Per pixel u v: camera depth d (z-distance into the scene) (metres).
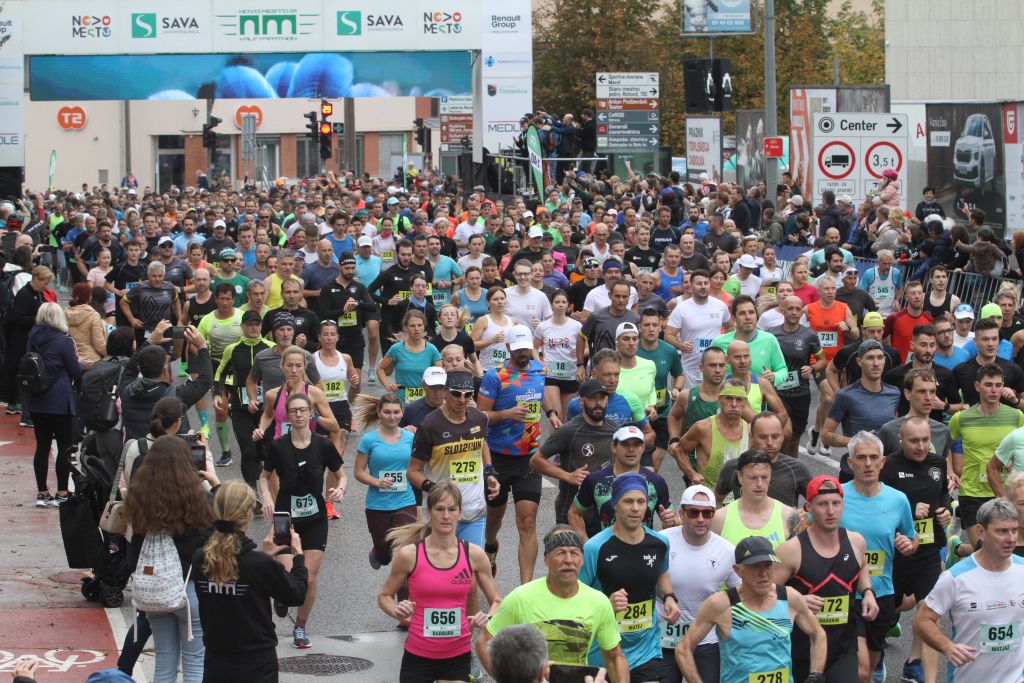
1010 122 79.00
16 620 32.72
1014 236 58.28
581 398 31.94
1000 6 156.25
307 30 106.25
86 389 36.03
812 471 46.41
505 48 106.44
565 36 169.62
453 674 24.91
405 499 33.00
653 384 38.25
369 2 106.12
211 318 46.97
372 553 33.38
